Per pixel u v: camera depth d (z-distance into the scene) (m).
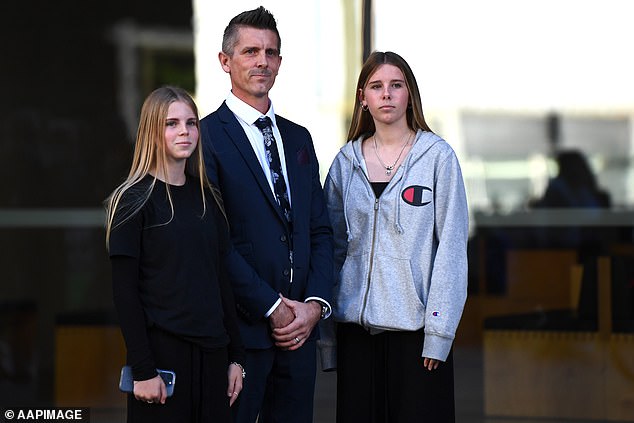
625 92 17.67
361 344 6.84
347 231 6.85
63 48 17.69
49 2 17.62
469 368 12.24
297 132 6.98
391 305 6.62
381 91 6.78
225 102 6.84
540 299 13.14
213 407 5.92
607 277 10.24
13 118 17.41
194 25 16.08
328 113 14.52
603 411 10.13
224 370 6.01
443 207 6.65
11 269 16.12
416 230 6.62
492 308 13.15
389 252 6.68
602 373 10.15
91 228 16.45
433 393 6.62
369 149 6.94
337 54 14.32
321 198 6.95
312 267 6.77
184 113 5.90
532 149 17.73
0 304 13.31
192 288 5.84
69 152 17.39
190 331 5.83
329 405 11.36
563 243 15.80
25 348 13.08
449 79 17.55
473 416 10.38
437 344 6.48
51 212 16.64
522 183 17.72
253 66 6.70
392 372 6.74
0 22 17.59
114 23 17.53
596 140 17.78
